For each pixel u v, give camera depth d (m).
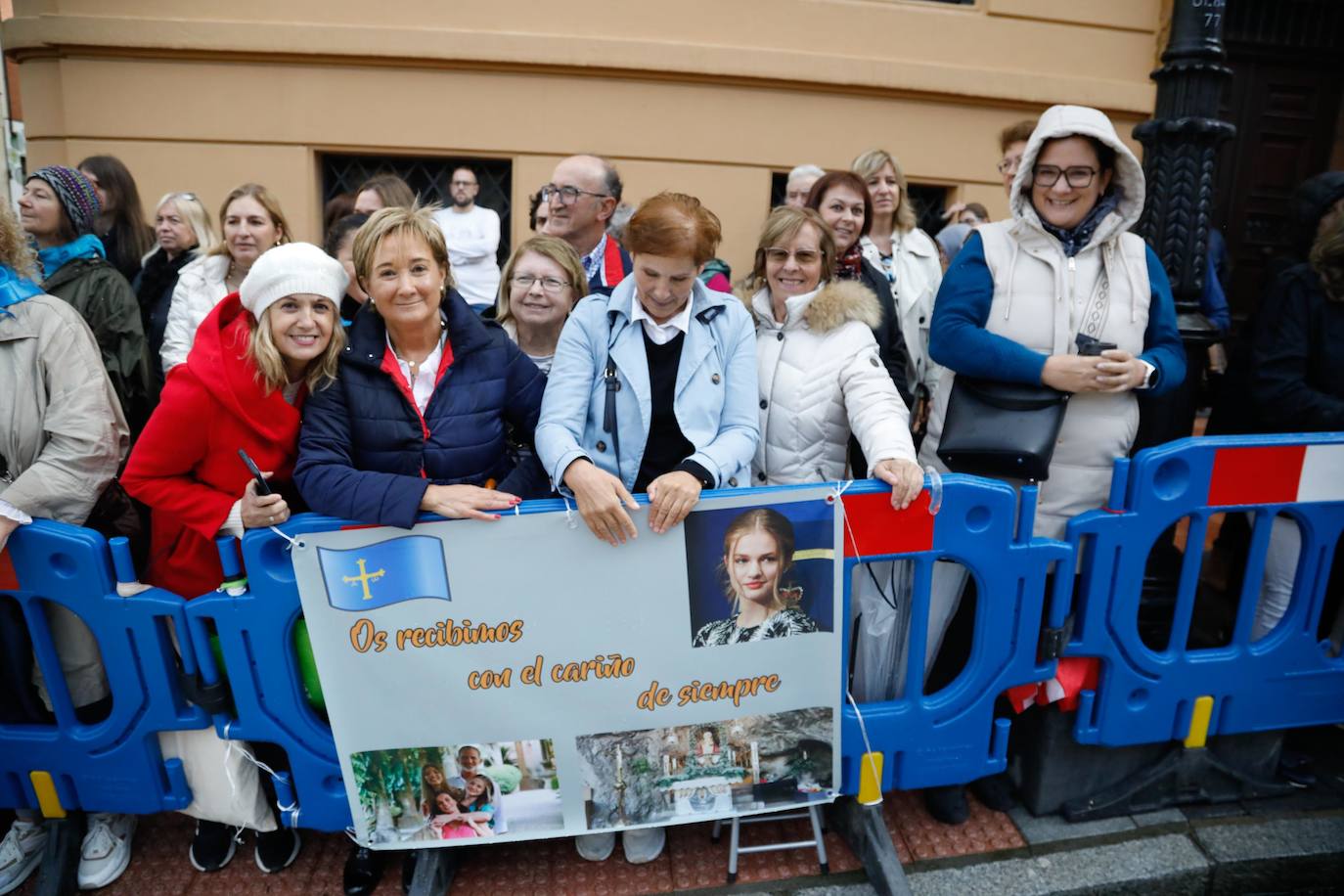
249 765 2.11
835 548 1.98
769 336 2.40
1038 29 5.69
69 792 2.13
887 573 2.27
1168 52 2.67
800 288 2.36
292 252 1.87
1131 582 2.18
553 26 5.14
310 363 2.01
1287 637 2.35
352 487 1.81
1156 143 2.71
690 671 2.02
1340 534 2.49
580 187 3.11
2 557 1.93
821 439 2.32
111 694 2.25
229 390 1.90
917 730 2.19
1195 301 2.74
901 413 2.15
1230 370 3.03
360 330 1.99
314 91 5.11
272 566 1.90
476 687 1.98
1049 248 2.37
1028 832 2.37
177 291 3.15
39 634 2.00
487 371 2.05
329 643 1.92
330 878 2.22
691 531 1.91
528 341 2.72
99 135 5.13
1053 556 2.10
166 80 5.07
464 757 2.04
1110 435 2.36
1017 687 2.29
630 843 2.26
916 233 3.63
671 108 5.36
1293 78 6.50
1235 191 6.65
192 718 2.04
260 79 5.08
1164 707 2.32
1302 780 2.54
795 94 5.48
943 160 5.79
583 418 2.04
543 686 1.99
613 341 2.07
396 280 1.88
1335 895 2.34
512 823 2.09
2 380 2.03
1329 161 6.66
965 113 5.74
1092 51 5.80
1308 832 2.36
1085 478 2.39
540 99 5.23
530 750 2.04
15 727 2.12
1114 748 2.41
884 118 5.62
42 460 2.01
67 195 2.91
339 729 1.99
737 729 2.08
